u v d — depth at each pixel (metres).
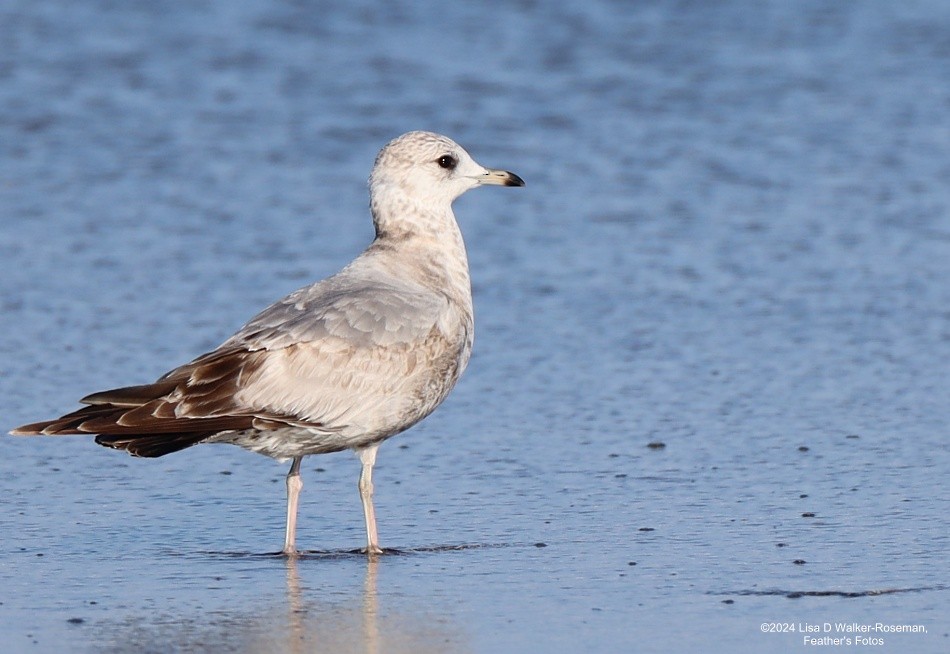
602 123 28.30
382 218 13.07
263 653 9.92
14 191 24.25
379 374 12.05
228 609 10.75
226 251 21.64
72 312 18.94
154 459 14.56
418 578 11.39
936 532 12.12
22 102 28.69
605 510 12.91
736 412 15.59
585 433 15.06
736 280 20.38
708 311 19.12
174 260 21.20
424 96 29.66
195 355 17.47
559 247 21.98
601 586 11.10
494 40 33.28
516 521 12.70
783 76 31.20
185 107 28.88
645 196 24.36
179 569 11.66
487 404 16.02
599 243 22.12
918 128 27.81
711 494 13.25
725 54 32.69
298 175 25.48
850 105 29.33
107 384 16.44
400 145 13.05
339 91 29.91
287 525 12.15
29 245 21.73
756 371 16.91
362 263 12.84
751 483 13.51
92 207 23.61
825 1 36.66
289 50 32.50
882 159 26.03
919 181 24.80
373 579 11.39
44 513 13.02
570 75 31.12
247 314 18.97
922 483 13.38
